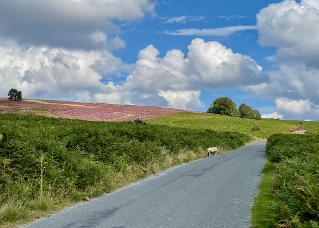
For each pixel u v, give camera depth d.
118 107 107.06
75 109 90.81
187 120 97.00
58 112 82.25
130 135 28.20
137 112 100.44
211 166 25.48
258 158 32.03
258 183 17.86
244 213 12.04
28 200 13.20
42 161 14.85
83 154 19.64
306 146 25.80
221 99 135.88
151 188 17.05
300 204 10.02
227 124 95.31
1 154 14.81
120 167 19.81
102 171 17.34
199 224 10.83
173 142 30.97
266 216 11.51
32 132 18.44
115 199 14.73
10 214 11.59
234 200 14.00
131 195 15.46
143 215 11.90
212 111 136.62
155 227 10.55
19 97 98.19
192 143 35.34
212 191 15.88
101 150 20.84
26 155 15.01
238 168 24.11
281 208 10.09
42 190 13.91
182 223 10.94
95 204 13.92
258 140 73.81
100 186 16.33
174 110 113.38
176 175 21.23
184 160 28.94
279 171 16.48
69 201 14.40
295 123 123.31
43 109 83.81
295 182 12.19
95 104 109.69
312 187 10.20
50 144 17.00
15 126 18.59
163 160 25.81
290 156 24.48
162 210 12.52
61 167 16.11
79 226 10.80
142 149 23.78
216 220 11.23
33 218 11.93
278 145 30.62
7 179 13.45
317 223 9.12
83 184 15.74
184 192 15.74
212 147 36.75
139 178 20.44
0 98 99.50
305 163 15.89
